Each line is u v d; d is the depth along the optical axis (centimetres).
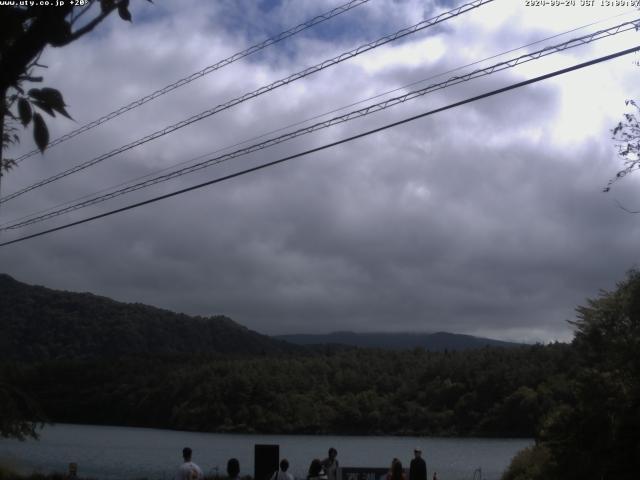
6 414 3055
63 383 10794
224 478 2827
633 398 2166
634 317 2300
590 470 2139
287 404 10506
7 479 2898
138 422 10456
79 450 7175
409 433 10362
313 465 1700
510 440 9281
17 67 396
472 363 10925
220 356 13088
